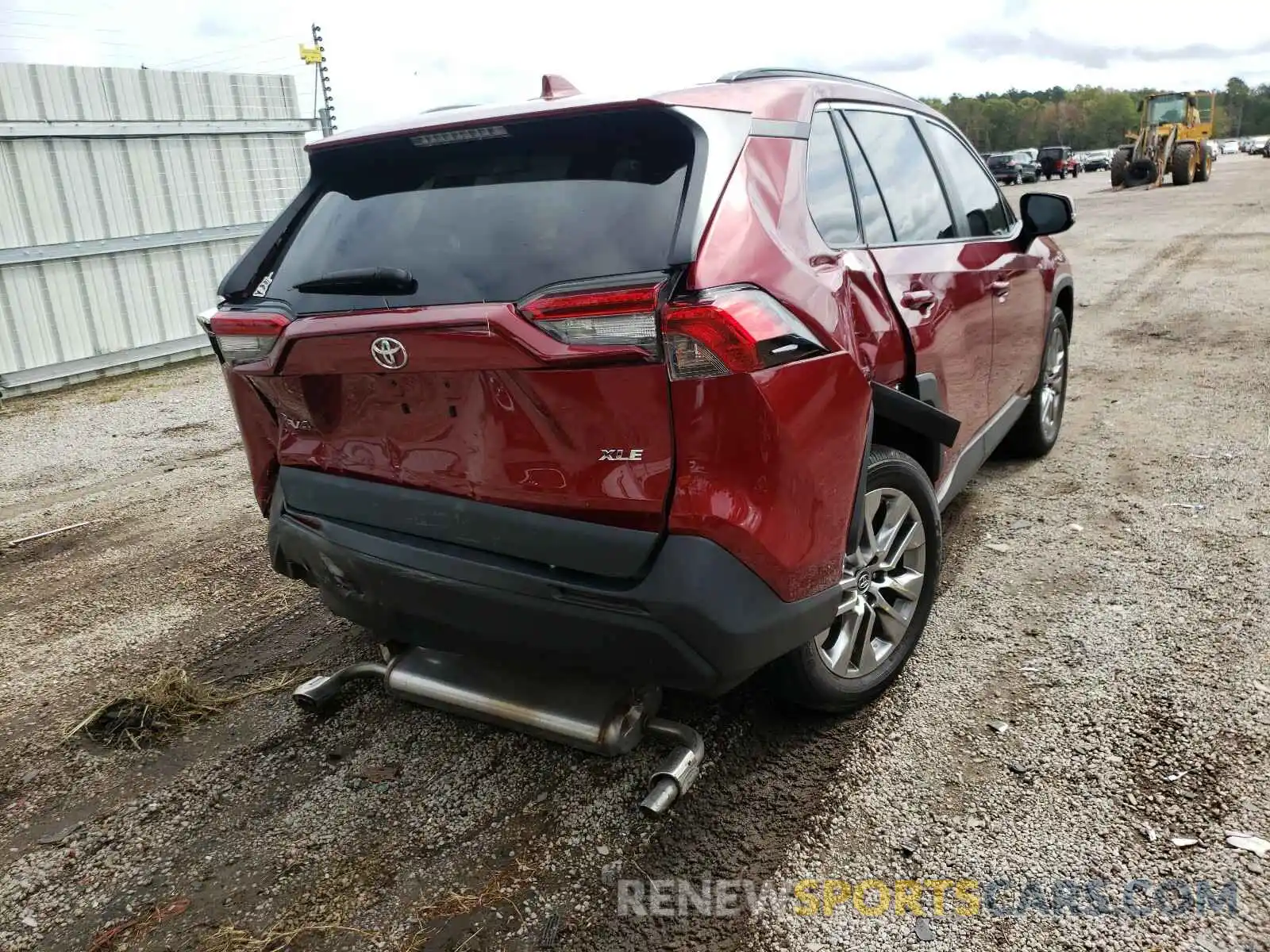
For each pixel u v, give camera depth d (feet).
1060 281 15.51
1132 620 10.56
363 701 10.29
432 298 7.15
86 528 16.78
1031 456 16.33
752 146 7.68
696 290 6.45
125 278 32.53
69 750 9.82
